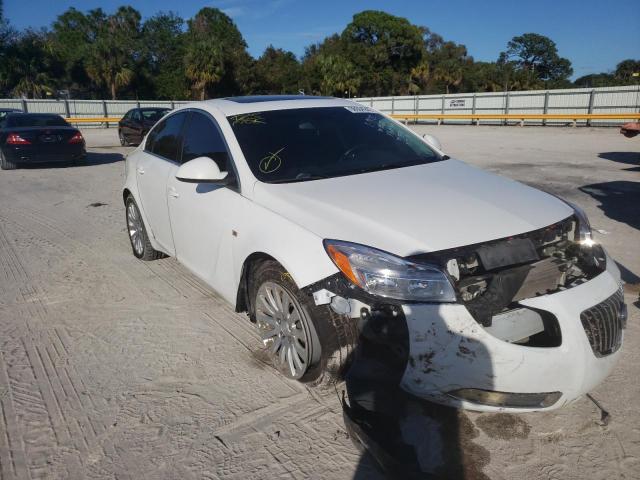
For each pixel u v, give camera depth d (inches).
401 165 139.9
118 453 98.3
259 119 145.3
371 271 93.1
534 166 430.3
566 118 847.7
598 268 104.2
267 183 124.6
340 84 1924.2
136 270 195.3
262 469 93.6
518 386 89.9
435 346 89.4
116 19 2294.5
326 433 102.2
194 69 1843.0
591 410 107.3
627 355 126.9
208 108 155.1
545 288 96.1
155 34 2311.8
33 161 468.8
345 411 97.3
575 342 91.7
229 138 137.9
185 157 158.1
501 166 433.7
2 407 113.0
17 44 1860.2
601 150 533.0
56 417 109.3
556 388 91.7
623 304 103.4
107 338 143.0
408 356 90.7
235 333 144.0
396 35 2194.9
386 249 94.8
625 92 890.1
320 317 101.4
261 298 119.4
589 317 94.8
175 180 157.0
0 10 1807.3
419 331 89.8
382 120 162.4
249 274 124.6
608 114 850.1
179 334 144.3
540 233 102.7
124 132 719.7
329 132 146.7
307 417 107.0
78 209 308.7
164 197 164.4
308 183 124.1
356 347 98.0
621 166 420.5
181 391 117.4
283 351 117.0
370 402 96.0
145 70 2177.7
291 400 112.7
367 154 142.5
